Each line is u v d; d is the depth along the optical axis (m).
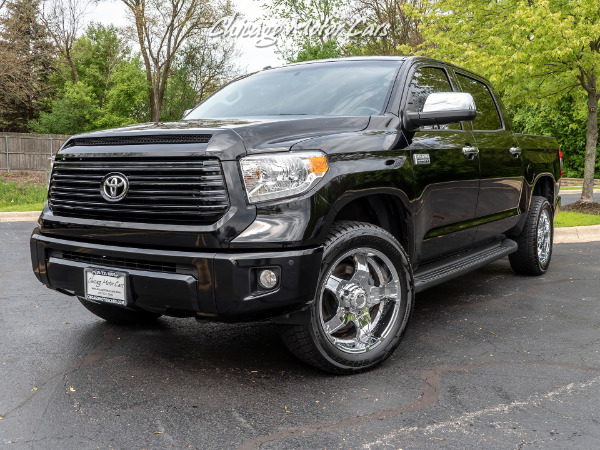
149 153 3.01
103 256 3.15
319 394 3.00
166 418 2.72
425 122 3.67
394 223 3.73
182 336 3.99
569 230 9.01
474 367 3.41
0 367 3.37
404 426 2.63
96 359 3.52
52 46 41.12
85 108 41.72
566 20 11.49
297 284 2.88
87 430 2.59
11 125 46.28
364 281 3.33
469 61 13.17
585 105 16.03
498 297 5.18
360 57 4.50
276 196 2.88
